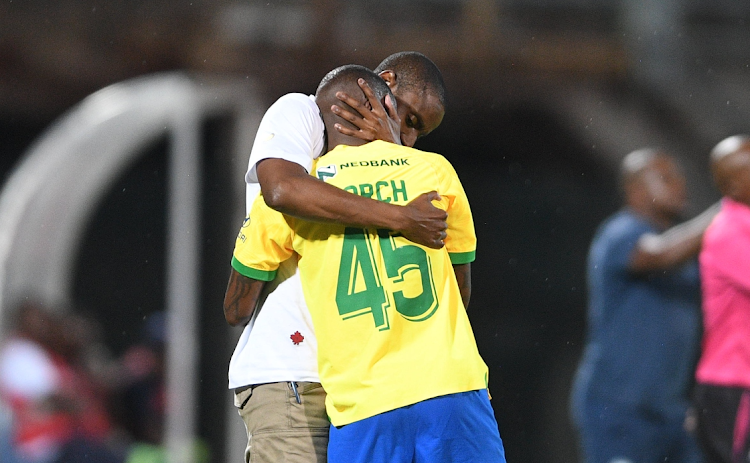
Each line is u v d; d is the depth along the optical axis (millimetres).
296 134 9047
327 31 34531
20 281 25656
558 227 41781
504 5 39531
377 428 8531
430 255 8844
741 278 15938
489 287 41875
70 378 21938
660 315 17531
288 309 9445
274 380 9430
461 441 8602
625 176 18781
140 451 24031
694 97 38844
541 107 37969
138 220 38750
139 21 35000
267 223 9078
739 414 16109
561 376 41500
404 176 9000
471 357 8766
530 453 40969
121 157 26547
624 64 37906
